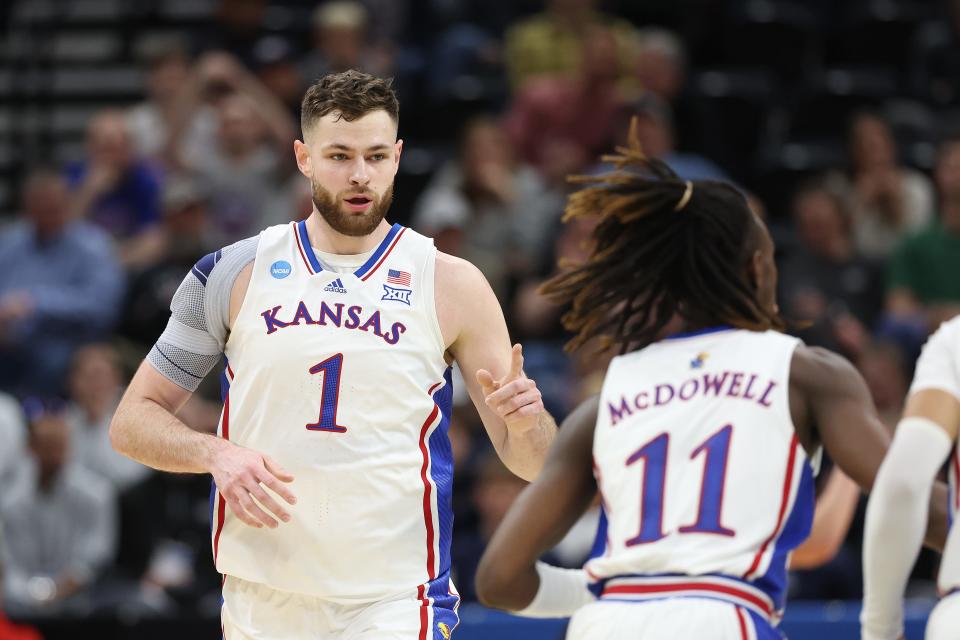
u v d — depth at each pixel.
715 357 11.35
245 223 32.19
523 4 39.78
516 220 31.06
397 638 11.33
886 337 27.80
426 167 34.41
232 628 11.82
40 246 30.97
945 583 10.35
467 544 22.33
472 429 25.47
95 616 20.08
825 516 13.02
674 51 35.25
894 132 35.97
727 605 10.48
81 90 40.72
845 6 40.75
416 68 37.94
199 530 25.66
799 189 33.72
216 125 33.66
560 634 18.77
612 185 11.90
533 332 28.48
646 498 10.95
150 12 41.84
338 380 11.49
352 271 11.74
